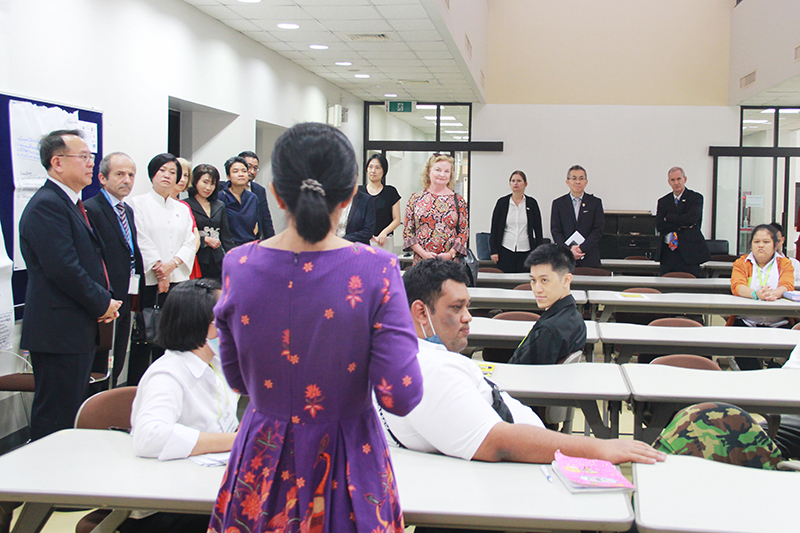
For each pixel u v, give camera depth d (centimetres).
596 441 167
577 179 636
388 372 107
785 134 1016
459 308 199
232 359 120
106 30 439
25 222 284
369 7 544
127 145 467
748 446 181
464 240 494
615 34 1025
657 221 707
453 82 883
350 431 114
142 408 177
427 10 543
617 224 995
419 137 1084
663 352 349
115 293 349
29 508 155
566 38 1034
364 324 108
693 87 1019
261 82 697
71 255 284
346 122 978
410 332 110
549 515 136
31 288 287
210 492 149
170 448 168
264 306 109
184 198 496
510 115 1051
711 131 1019
